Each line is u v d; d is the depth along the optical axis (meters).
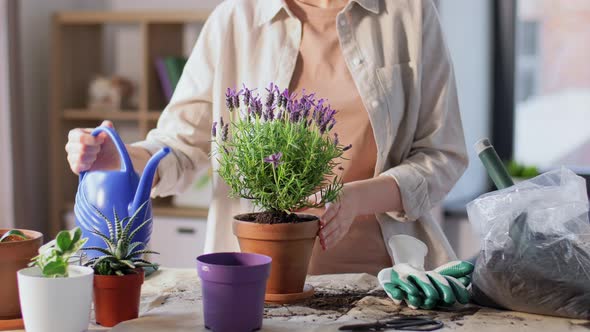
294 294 1.30
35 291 1.03
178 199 3.66
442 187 1.70
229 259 1.18
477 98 3.76
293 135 1.28
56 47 3.76
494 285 1.22
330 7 1.75
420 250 1.45
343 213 1.43
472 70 3.66
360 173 1.72
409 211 1.64
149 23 3.71
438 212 3.34
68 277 1.04
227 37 1.78
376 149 1.71
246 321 1.10
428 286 1.24
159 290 1.37
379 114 1.68
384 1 1.74
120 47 4.01
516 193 1.25
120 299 1.15
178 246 3.55
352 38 1.72
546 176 1.28
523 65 3.93
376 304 1.28
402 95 1.72
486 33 3.85
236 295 1.09
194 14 3.62
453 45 3.39
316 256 1.70
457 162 1.77
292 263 1.28
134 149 1.61
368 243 1.71
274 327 1.13
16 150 3.32
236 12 1.79
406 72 1.73
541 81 3.91
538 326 1.15
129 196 1.31
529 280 1.19
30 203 3.83
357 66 1.70
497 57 3.93
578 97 3.86
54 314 1.03
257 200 1.32
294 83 1.74
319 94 1.71
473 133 3.73
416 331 1.11
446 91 1.76
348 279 1.46
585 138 3.86
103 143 1.41
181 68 3.70
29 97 3.81
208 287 1.10
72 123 3.93
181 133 1.78
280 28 1.75
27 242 1.14
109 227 1.19
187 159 1.76
